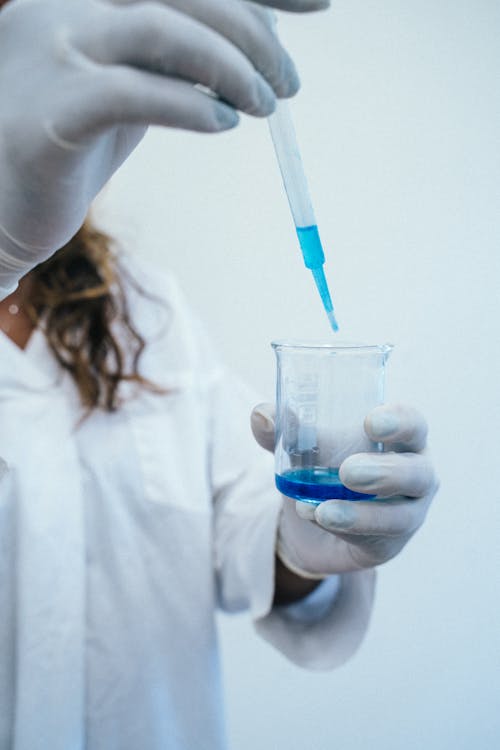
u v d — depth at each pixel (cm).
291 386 67
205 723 107
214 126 50
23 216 58
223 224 151
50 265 110
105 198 147
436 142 149
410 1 145
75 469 104
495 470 158
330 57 146
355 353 67
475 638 160
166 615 107
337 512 68
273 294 153
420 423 71
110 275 114
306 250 65
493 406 157
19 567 96
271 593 101
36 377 105
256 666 158
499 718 162
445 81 147
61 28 49
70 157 52
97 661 101
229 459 117
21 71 51
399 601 159
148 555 107
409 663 160
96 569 104
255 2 54
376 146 149
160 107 48
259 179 150
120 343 113
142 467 108
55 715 95
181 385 116
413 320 154
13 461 99
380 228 151
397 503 72
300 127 148
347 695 160
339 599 106
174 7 52
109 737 101
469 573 159
